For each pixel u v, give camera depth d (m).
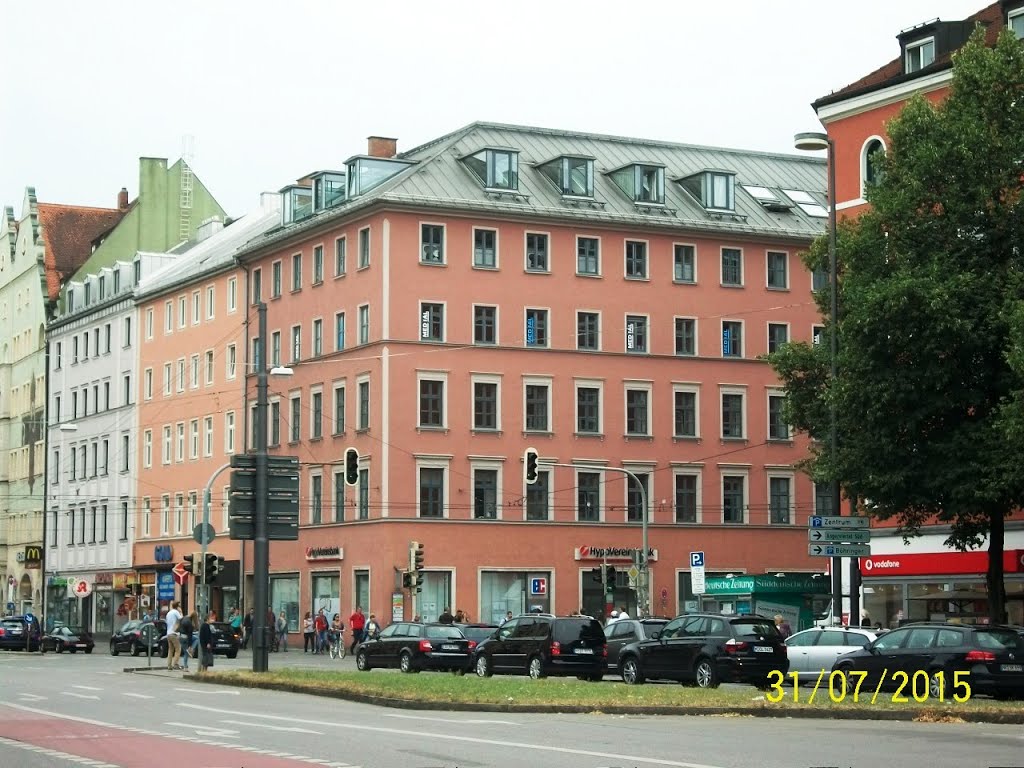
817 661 36.72
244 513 40.78
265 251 80.25
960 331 35.28
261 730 23.83
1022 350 32.69
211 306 86.56
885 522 52.53
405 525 68.81
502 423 71.19
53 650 78.62
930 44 51.75
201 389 87.19
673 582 73.69
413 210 70.31
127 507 95.31
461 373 70.62
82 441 102.19
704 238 76.06
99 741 21.84
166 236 108.69
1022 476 34.34
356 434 71.38
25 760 18.94
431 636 46.50
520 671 42.81
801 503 77.25
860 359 36.50
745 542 75.62
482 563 70.00
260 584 40.66
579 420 72.88
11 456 114.50
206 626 46.53
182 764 18.39
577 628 42.25
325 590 73.50
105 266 106.19
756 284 77.19
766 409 76.88
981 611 49.16
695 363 75.38
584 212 73.50
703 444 75.25
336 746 20.86
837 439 38.97
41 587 106.31
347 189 74.56
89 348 101.88
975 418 36.66
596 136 80.00
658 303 74.81
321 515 74.44
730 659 36.00
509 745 21.00
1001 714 25.48
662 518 73.94
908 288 35.41
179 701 32.25
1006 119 37.12
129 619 93.25
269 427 79.69
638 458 73.69
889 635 31.53
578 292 73.25
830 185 39.59
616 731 23.62
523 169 74.94
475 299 71.19
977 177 36.59
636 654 38.72
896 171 38.03
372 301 70.56
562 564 71.50
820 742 21.61
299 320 77.19
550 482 72.00
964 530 38.69
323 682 34.88
